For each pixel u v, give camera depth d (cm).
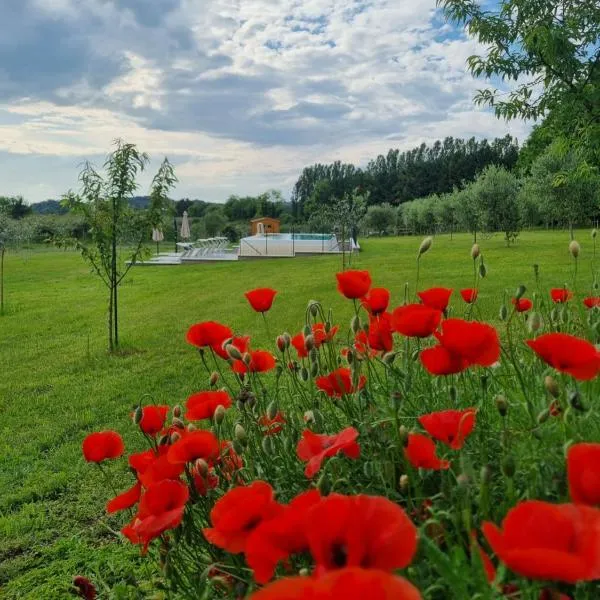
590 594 96
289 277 1944
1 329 1149
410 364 187
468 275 1566
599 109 704
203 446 142
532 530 73
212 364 729
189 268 2633
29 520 375
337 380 173
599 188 1770
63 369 782
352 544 75
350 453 135
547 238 3347
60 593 293
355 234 3397
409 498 129
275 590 56
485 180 3056
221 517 100
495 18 700
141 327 1089
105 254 874
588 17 679
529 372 191
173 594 169
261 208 7981
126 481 417
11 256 3881
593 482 82
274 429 183
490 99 763
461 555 96
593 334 199
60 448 495
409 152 9400
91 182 855
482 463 129
